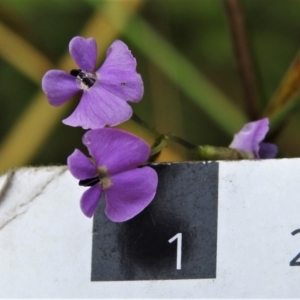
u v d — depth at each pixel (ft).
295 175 0.35
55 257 0.36
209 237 0.35
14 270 0.36
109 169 0.35
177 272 0.35
